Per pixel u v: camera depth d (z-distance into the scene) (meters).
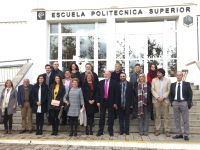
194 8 11.10
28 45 12.04
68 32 12.25
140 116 7.26
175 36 11.67
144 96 7.29
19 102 7.82
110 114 7.28
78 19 11.79
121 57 11.82
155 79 7.43
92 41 12.10
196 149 6.18
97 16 11.68
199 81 9.22
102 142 6.49
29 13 12.16
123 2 11.64
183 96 6.80
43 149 6.12
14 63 12.08
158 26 11.80
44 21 11.86
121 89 7.47
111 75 8.16
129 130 7.84
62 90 7.40
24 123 7.90
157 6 11.31
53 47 12.25
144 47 11.77
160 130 7.84
